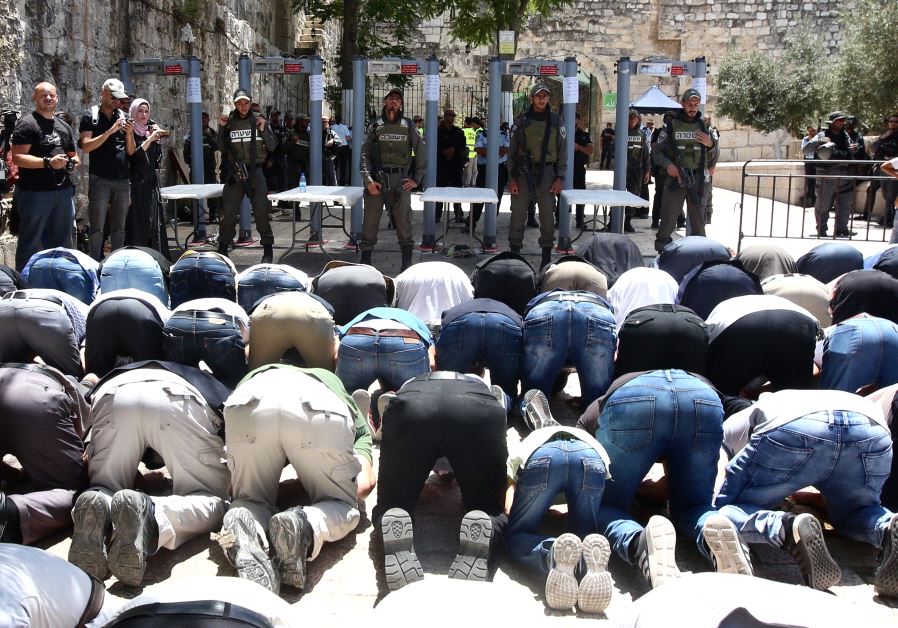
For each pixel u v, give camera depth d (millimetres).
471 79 26859
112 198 9016
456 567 3506
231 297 6363
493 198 10008
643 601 2512
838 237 13281
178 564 3912
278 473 4062
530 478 3832
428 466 3906
